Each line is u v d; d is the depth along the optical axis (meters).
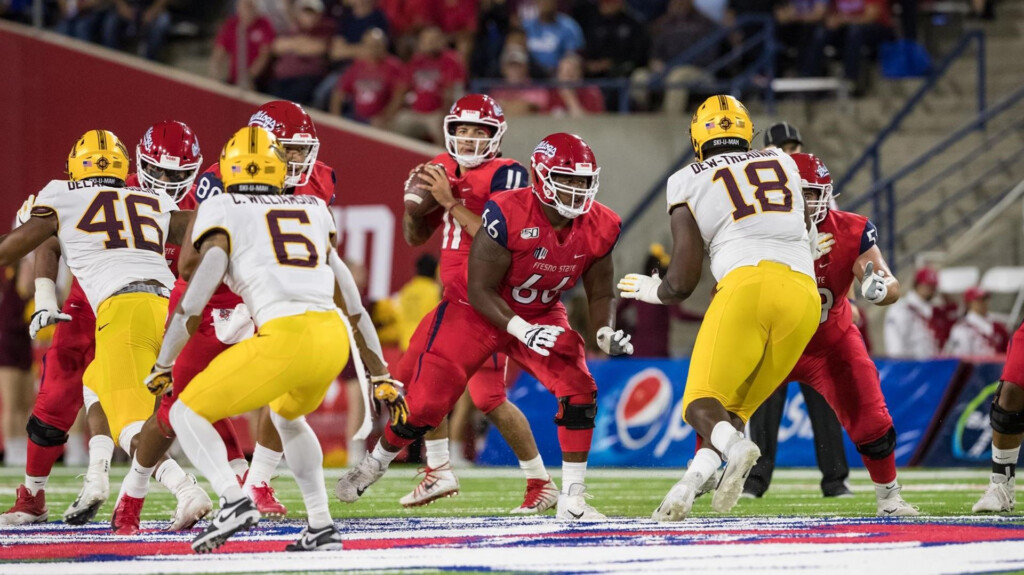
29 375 37.53
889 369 35.88
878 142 46.94
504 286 19.27
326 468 37.12
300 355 14.58
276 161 15.41
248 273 14.86
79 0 52.88
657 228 45.94
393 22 51.09
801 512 21.38
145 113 45.12
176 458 37.94
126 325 18.30
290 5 49.91
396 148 44.41
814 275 18.42
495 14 52.19
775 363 17.59
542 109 48.00
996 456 20.61
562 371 19.19
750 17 48.53
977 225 46.88
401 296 38.47
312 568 13.73
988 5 53.34
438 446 22.16
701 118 18.73
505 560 14.29
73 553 15.25
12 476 31.25
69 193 18.77
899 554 14.64
